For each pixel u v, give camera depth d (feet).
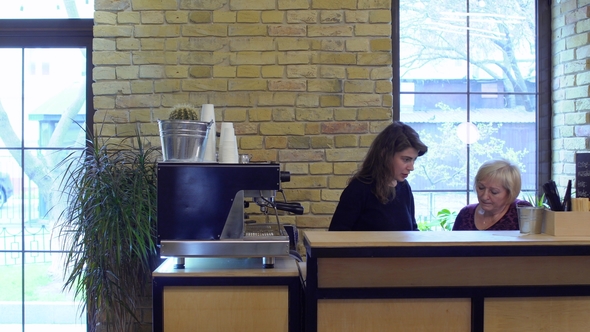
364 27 9.61
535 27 10.72
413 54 10.57
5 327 10.16
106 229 7.97
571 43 9.95
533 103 10.73
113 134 9.50
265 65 9.59
